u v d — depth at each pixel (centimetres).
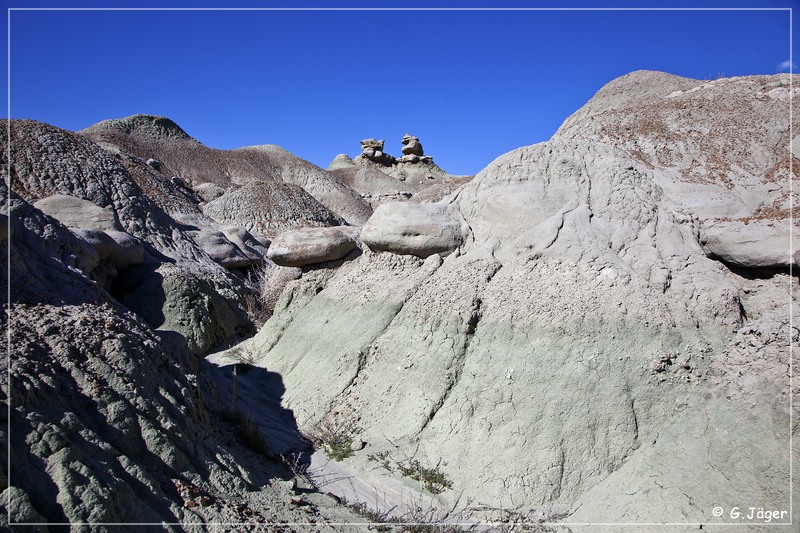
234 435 675
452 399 681
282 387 884
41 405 461
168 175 5188
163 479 489
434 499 590
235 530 464
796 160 943
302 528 498
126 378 539
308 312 1016
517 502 566
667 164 1040
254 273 1750
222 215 3253
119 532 409
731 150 1020
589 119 1333
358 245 1060
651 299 661
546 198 837
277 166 6831
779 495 461
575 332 651
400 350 773
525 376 645
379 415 723
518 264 765
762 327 571
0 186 884
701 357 610
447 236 874
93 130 5988
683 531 479
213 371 954
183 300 1205
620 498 530
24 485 400
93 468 438
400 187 7225
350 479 635
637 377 611
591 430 592
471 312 731
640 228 773
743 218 794
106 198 1720
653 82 1745
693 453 525
